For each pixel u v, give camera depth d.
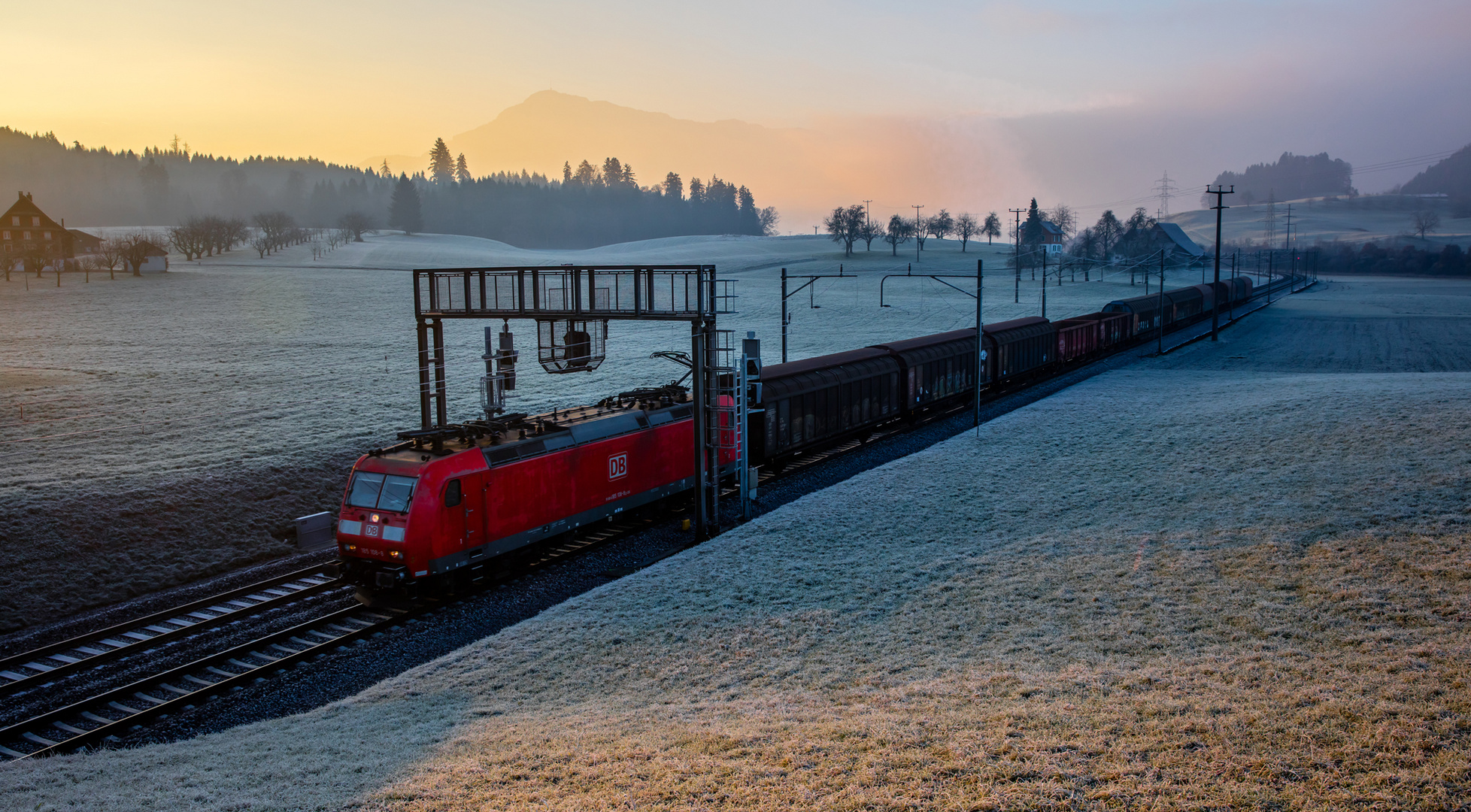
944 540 22.48
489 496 21.11
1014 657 14.53
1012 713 11.91
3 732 14.58
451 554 20.33
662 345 71.56
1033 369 53.12
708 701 13.77
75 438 35.16
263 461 31.94
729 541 23.80
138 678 17.05
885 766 10.52
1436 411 30.89
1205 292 89.44
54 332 69.94
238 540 26.19
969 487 27.89
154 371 53.66
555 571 22.62
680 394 29.53
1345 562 17.28
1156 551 19.61
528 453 22.28
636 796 10.14
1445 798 9.04
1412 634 13.72
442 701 14.70
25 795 11.29
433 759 11.88
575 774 10.97
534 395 48.91
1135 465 29.17
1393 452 25.66
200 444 34.53
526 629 17.98
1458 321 88.94
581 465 23.80
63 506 25.36
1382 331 80.62
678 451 27.61
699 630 17.28
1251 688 12.27
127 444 34.22
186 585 23.50
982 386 47.03
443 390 28.00
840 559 21.50
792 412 31.86
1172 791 9.51
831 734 11.68
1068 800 9.41
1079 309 95.62
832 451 36.91
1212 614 15.71
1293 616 15.12
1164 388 47.47
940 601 17.89
